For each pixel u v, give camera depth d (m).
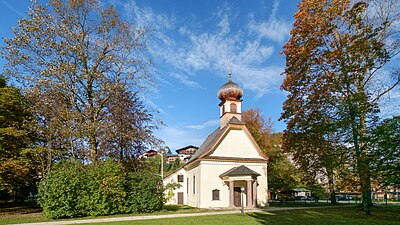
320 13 26.06
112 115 28.47
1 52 24.53
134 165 30.11
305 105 26.03
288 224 16.69
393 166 17.88
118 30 28.06
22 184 29.75
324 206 33.53
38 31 25.33
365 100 21.48
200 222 18.16
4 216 23.73
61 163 26.55
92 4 27.08
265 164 36.78
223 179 34.25
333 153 23.19
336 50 23.72
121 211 24.86
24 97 27.28
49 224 18.48
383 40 24.58
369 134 20.09
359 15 24.52
